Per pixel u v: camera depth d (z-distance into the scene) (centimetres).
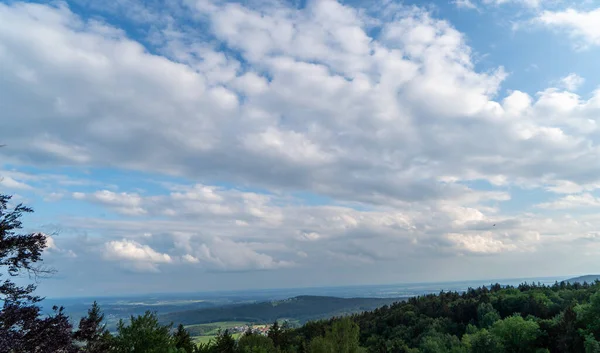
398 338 12200
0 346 1468
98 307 3197
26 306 1695
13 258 1689
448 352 10031
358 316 17088
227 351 6241
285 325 9575
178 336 6216
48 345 1670
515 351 8719
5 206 1738
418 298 18325
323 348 5425
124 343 3900
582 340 7869
